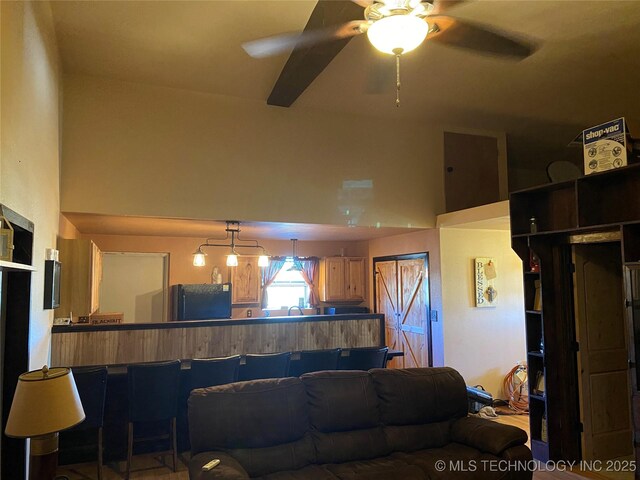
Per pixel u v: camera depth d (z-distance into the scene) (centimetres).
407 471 274
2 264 173
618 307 430
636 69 439
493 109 546
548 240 418
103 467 387
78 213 439
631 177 355
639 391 324
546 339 403
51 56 352
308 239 736
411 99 511
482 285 593
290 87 451
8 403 259
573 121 588
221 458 262
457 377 352
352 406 312
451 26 263
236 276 696
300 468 285
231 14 342
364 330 526
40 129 308
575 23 360
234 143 498
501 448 294
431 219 586
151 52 401
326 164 539
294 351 486
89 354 412
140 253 656
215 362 387
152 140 467
